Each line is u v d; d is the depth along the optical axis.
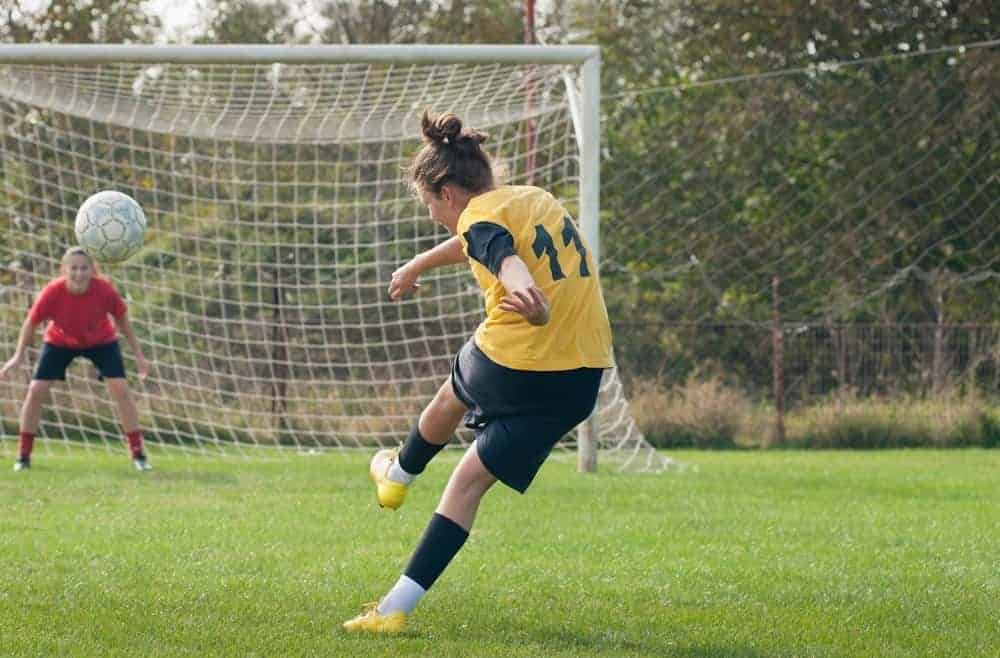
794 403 25.78
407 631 6.88
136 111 19.05
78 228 11.64
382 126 19.59
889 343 26.23
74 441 21.61
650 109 33.69
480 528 11.21
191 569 8.85
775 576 8.98
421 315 21.97
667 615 7.56
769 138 33.28
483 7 35.84
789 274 32.94
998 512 12.95
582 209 16.91
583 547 10.23
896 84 33.12
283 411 21.94
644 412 24.59
